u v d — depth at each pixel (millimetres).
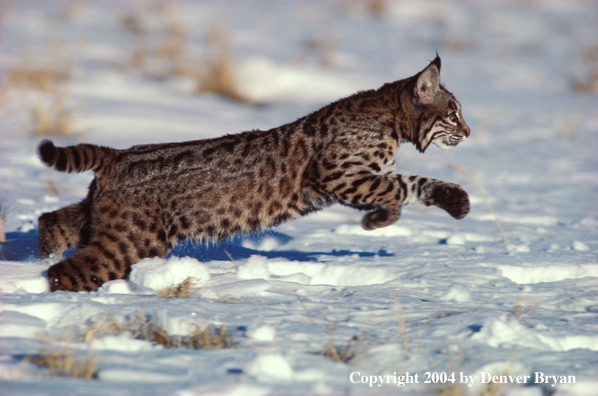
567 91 57031
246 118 41094
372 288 13672
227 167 14625
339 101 16344
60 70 47812
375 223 15188
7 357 9008
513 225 21469
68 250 15930
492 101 51812
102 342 9648
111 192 13844
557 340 10602
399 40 78500
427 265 15555
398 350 9938
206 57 56781
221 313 11430
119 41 64500
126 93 45000
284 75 51125
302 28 81438
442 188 15055
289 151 15188
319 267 15133
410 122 16250
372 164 15445
